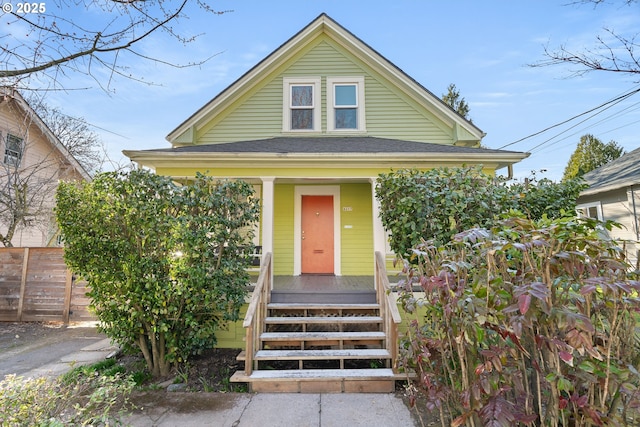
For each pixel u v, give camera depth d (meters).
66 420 2.06
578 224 1.94
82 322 6.57
